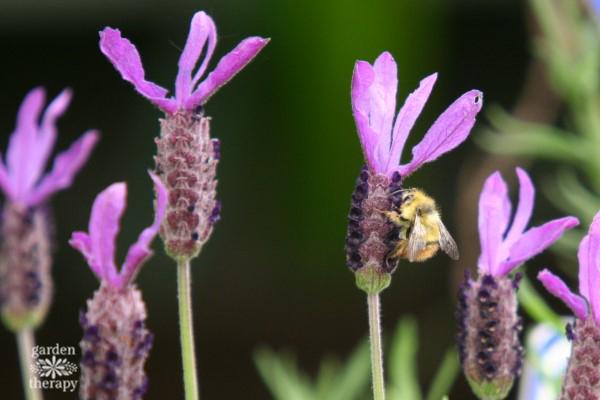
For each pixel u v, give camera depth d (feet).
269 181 4.74
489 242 1.95
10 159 2.14
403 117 1.89
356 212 1.89
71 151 2.15
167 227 1.90
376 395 1.88
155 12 4.49
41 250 2.12
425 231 2.14
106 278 1.85
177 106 1.90
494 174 1.95
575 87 2.57
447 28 4.45
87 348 1.84
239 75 4.43
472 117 1.87
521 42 4.88
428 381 4.90
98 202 1.84
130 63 1.88
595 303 1.85
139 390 1.85
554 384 2.09
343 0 3.76
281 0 3.90
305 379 2.50
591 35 2.62
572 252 2.55
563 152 2.60
